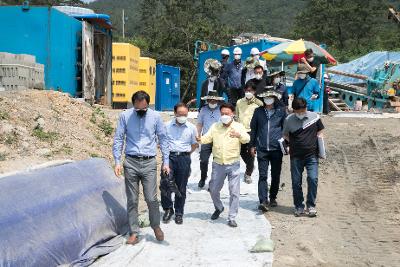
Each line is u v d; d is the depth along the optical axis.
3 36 14.70
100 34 18.19
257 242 6.55
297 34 60.94
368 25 58.81
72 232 6.02
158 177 10.33
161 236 6.71
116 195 7.46
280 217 8.01
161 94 24.30
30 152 9.08
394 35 52.12
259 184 8.24
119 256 6.14
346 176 10.32
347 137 13.17
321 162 11.31
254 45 18.88
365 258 6.41
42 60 14.52
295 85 10.34
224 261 6.02
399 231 7.46
